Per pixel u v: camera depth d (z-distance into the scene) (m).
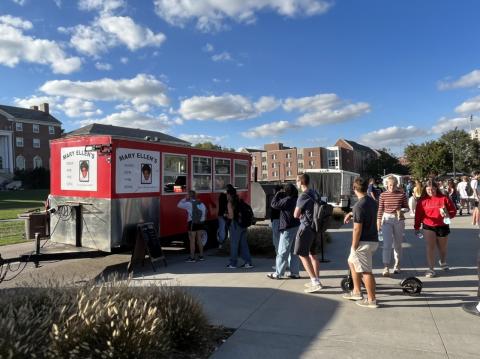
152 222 9.10
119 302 4.23
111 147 8.20
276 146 118.31
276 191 8.48
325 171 23.81
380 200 7.69
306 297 6.22
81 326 3.59
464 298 6.09
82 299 4.02
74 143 8.77
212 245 11.36
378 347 4.37
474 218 6.99
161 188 9.45
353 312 5.51
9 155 64.94
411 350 4.29
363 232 5.70
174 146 9.87
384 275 7.50
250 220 8.52
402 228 7.61
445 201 7.40
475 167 78.69
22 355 3.24
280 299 6.13
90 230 8.49
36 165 68.25
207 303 5.94
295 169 109.88
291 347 4.40
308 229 6.48
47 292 4.54
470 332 4.77
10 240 12.98
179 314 4.36
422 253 9.70
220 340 4.60
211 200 11.30
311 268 6.52
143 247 8.38
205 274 7.91
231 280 7.35
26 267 8.84
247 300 6.08
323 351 4.29
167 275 7.88
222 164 11.84
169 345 4.03
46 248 8.44
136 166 8.77
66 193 8.95
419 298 6.12
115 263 9.25
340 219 18.22
